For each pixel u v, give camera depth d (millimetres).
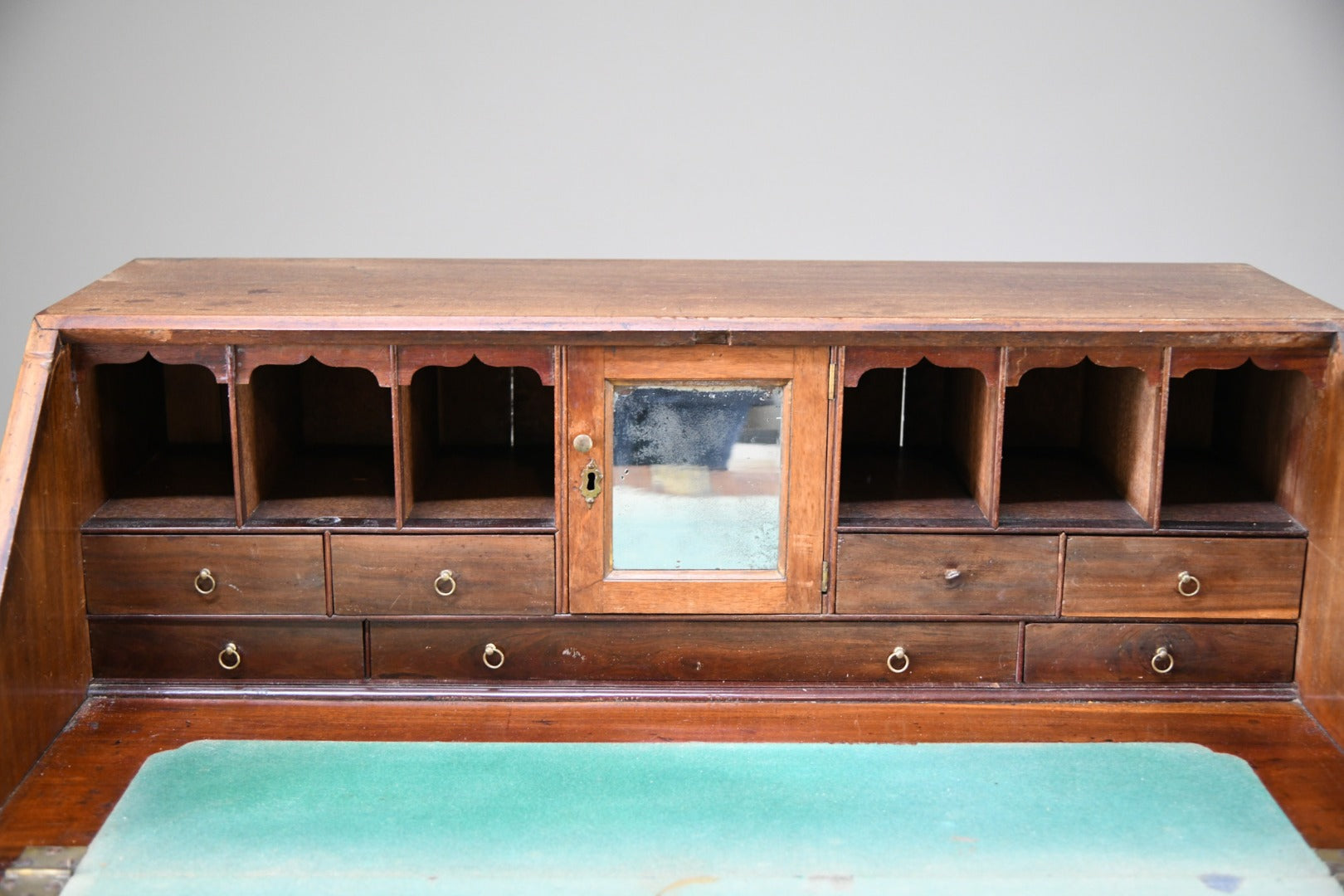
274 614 3080
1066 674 3129
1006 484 3303
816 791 2768
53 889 2490
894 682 3135
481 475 3361
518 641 3104
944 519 3078
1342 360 2891
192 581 3062
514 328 2906
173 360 2949
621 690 3115
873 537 3035
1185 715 3068
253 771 2828
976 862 2562
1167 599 3080
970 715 3059
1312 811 2730
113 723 3006
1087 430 3516
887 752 2910
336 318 2920
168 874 2520
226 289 3221
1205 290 3287
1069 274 3518
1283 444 3164
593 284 3322
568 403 2955
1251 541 3049
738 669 3121
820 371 2945
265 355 2943
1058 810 2717
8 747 2727
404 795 2750
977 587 3066
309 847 2588
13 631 2744
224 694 3113
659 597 3059
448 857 2564
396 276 3408
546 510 3133
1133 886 2508
